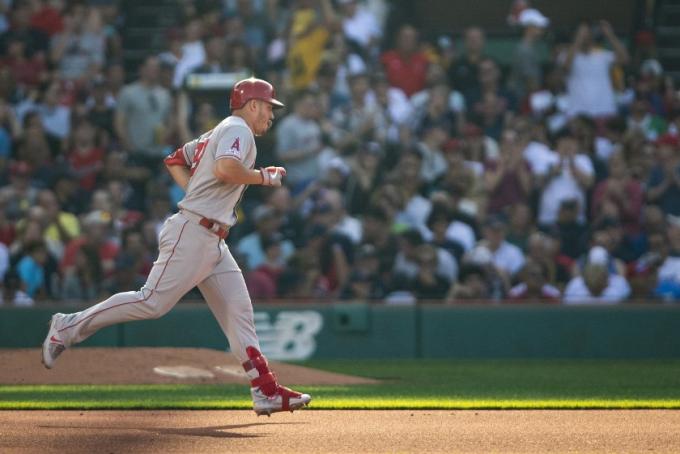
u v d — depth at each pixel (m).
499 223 43.31
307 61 51.50
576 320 41.72
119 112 49.75
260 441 15.93
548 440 16.19
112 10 56.12
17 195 46.91
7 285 42.91
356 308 41.75
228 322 18.27
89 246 44.06
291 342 41.88
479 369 36.44
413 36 51.00
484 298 42.78
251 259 44.44
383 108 48.97
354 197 47.03
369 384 29.22
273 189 45.59
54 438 16.20
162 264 18.03
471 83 50.47
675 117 51.09
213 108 49.69
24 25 53.59
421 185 47.16
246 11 53.31
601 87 50.69
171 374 28.41
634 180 45.91
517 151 46.62
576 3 55.31
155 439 16.11
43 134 49.44
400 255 43.81
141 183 48.34
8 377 27.83
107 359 29.39
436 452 14.77
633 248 44.84
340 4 53.12
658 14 56.16
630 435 16.86
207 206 17.92
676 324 41.56
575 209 45.00
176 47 51.47
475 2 55.25
